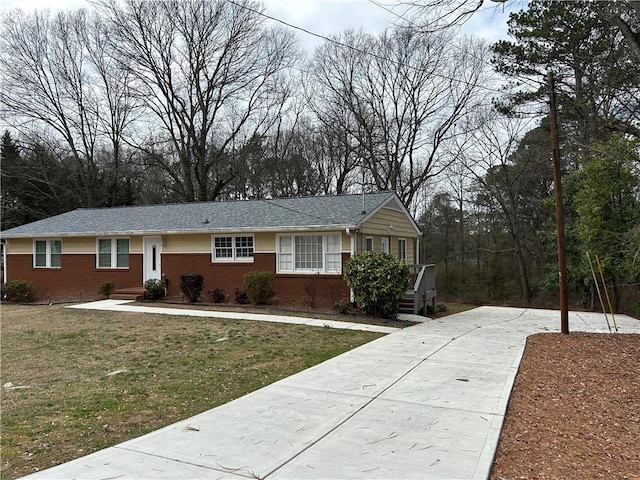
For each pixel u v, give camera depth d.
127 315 13.57
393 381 6.62
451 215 27.55
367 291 12.97
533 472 3.79
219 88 30.58
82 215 21.98
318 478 3.66
